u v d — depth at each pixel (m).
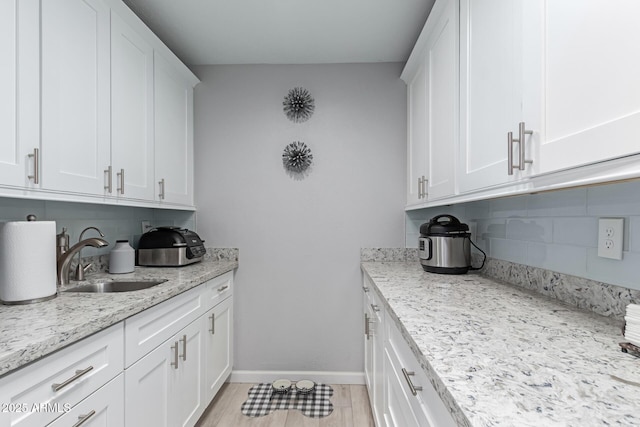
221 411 2.18
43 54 1.22
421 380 0.86
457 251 1.85
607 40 0.65
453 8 1.48
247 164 2.62
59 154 1.29
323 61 2.57
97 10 1.50
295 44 2.33
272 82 2.61
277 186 2.61
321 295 2.59
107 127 1.57
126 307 1.21
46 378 0.90
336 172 2.58
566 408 0.53
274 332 2.59
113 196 1.61
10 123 1.10
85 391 1.04
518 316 1.05
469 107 1.34
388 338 1.43
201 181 2.62
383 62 2.58
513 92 1.01
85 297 1.35
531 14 0.89
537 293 1.38
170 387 1.58
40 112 1.21
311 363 2.58
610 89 0.64
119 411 1.20
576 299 1.16
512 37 1.01
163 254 2.21
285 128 2.61
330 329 2.58
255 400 2.32
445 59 1.61
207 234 2.63
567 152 0.76
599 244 1.06
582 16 0.71
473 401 0.55
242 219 2.62
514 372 0.66
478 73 1.25
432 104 1.84
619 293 0.98
